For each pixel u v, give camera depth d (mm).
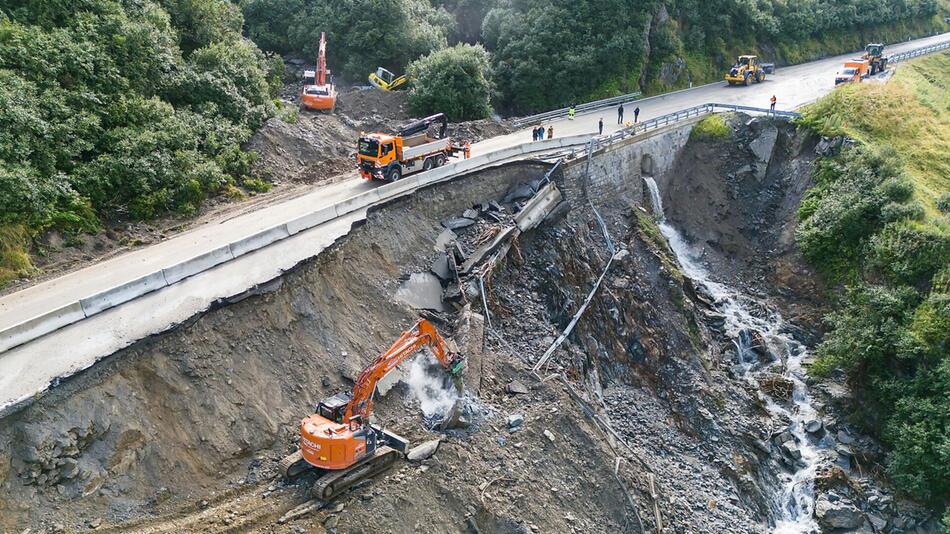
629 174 39344
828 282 36469
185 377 19797
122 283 21359
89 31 30750
